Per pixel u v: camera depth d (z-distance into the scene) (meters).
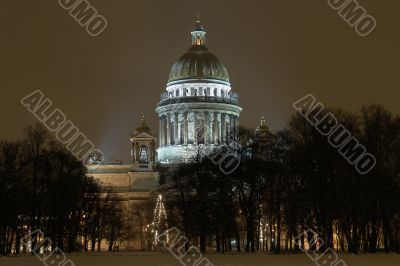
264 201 178.75
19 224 177.62
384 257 131.62
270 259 128.75
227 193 176.00
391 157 161.38
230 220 175.12
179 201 190.25
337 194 153.25
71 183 183.62
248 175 172.75
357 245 153.12
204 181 178.25
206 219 175.88
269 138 181.12
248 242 173.88
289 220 164.25
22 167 169.50
